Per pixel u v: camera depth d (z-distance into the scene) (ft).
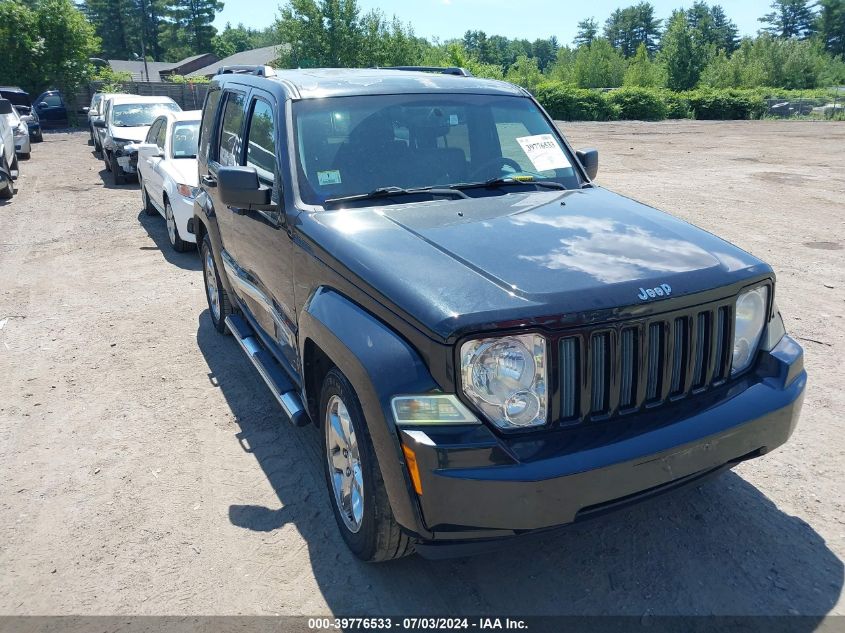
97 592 10.41
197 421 15.71
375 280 9.63
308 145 12.83
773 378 10.18
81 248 31.76
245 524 11.94
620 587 10.09
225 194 12.30
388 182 12.71
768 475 12.71
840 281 24.03
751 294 10.22
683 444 8.89
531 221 11.23
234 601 10.15
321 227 11.32
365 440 9.50
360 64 133.59
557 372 8.66
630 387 9.18
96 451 14.51
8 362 19.31
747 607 9.59
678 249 10.30
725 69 224.12
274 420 15.66
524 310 8.57
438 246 10.21
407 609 9.89
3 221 37.93
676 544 10.93
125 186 49.80
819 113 148.05
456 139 13.70
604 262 9.68
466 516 8.39
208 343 20.38
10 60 112.27
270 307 14.37
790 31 481.05
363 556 10.40
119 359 19.34
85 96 120.67
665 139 83.35
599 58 248.11
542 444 8.59
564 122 125.39
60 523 12.12
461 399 8.55
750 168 54.54
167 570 10.85
